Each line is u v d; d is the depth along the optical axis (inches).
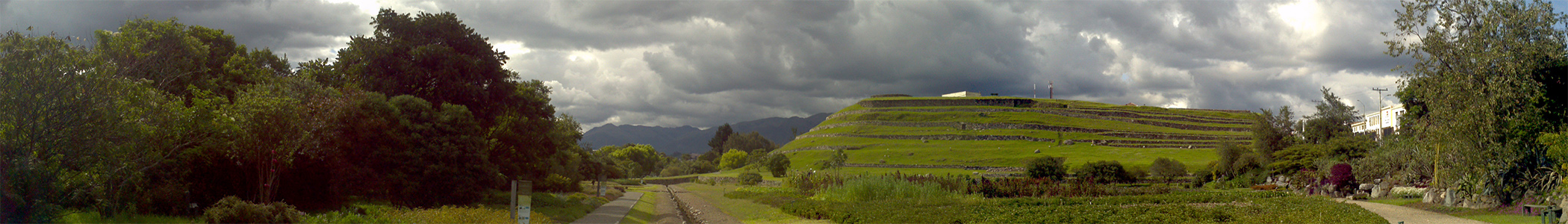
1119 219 1096.2
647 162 6496.1
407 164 1389.0
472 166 1467.8
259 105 1116.5
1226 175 2989.7
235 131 1073.5
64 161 849.5
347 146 1346.0
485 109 1689.2
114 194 931.3
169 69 1240.2
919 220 1151.0
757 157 6043.3
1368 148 2257.6
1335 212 1128.2
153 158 979.3
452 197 1419.8
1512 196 1255.5
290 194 1259.8
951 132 6063.0
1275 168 2544.3
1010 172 4461.1
